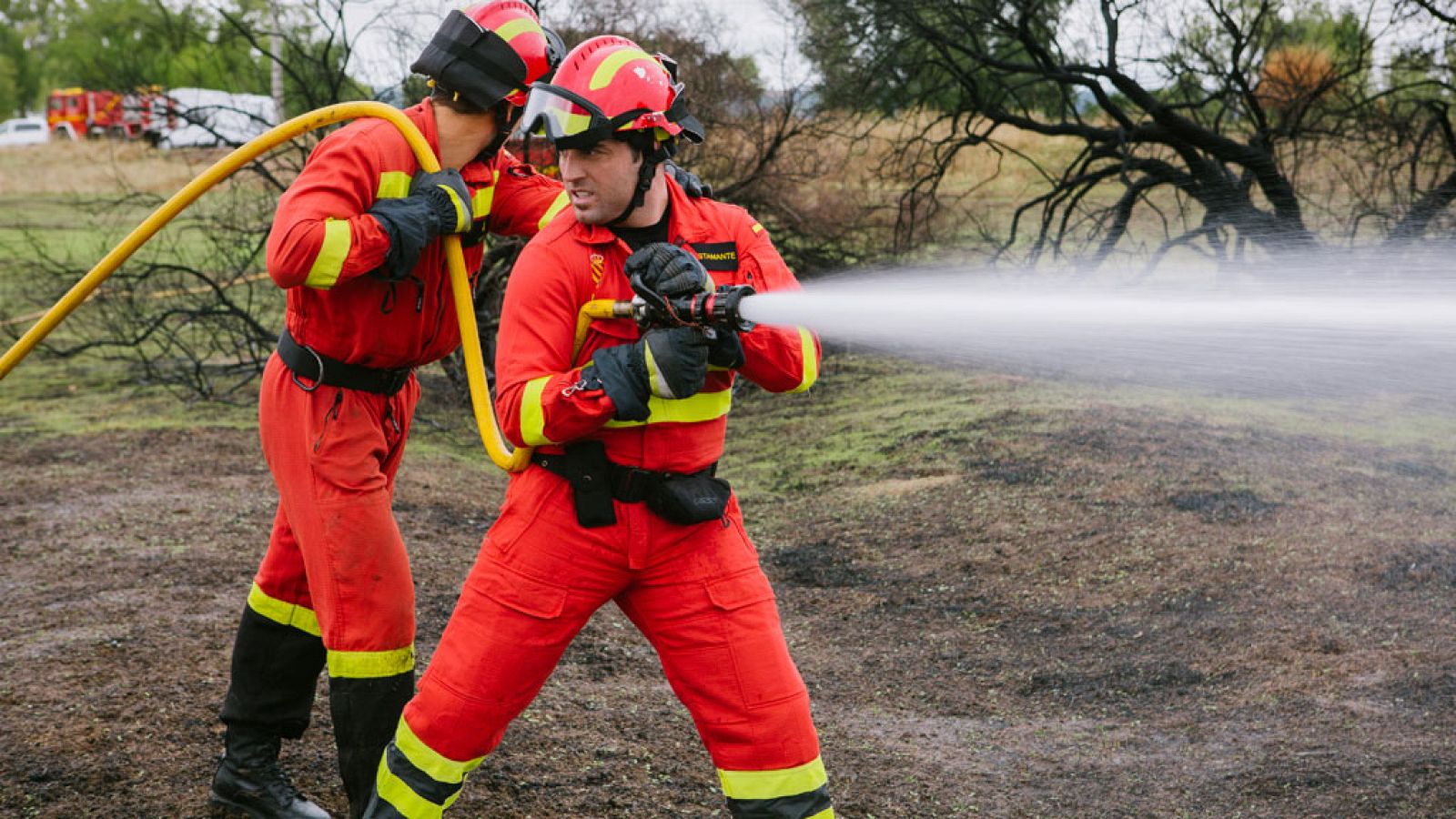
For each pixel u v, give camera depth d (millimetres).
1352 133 12164
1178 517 6410
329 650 2875
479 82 2846
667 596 2492
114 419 9992
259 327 10930
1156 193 14805
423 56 2875
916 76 12711
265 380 2953
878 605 5668
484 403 2771
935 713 4426
